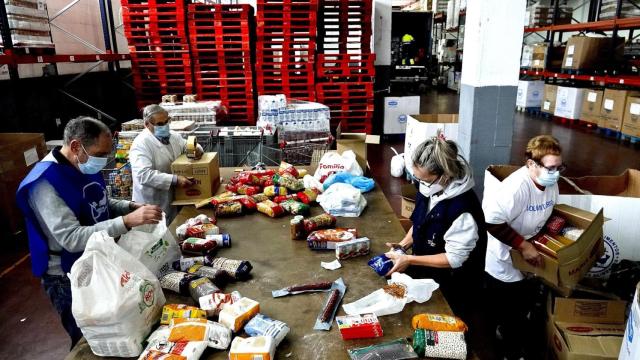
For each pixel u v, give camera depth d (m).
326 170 3.19
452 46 16.59
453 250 1.88
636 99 7.30
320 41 6.73
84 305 1.41
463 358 1.42
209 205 2.77
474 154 3.91
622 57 8.30
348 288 1.83
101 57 6.11
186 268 1.93
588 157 6.76
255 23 6.74
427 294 1.75
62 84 6.78
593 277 2.79
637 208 2.75
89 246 1.44
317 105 5.13
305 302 1.74
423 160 1.88
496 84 3.73
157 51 5.90
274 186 2.90
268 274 1.95
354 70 6.73
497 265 2.61
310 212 2.70
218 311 1.61
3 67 5.32
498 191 2.42
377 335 1.52
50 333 2.93
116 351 1.44
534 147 2.34
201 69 6.20
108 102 8.46
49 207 1.89
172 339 1.42
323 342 1.50
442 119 5.62
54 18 6.08
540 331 2.51
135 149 2.96
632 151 7.00
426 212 2.07
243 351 1.35
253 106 6.23
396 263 1.90
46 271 2.01
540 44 10.38
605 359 2.05
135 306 1.45
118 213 2.38
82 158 2.00
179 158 2.95
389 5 7.88
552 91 10.05
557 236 2.47
